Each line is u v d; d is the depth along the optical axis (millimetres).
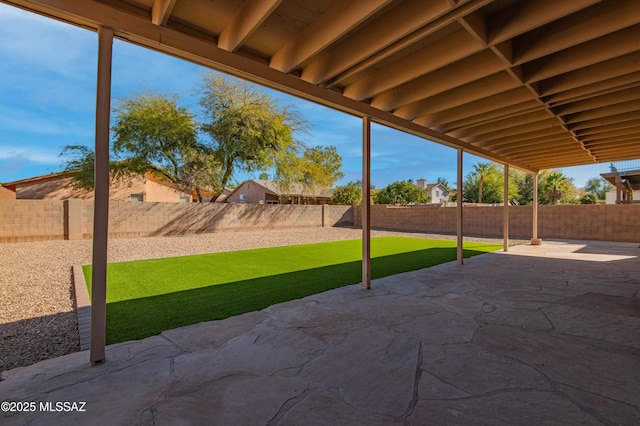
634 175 12703
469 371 2244
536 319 3297
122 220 11398
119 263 6617
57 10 2168
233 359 2443
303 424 1692
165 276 5375
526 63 3598
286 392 1999
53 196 15219
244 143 14086
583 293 4285
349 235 13320
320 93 3787
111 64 2420
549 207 12227
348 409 1820
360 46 3055
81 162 13125
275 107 14867
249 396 1954
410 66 3486
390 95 4387
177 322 3223
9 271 5734
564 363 2355
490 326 3105
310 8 2689
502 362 2375
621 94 4148
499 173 28109
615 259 7102
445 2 2389
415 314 3465
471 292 4355
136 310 3586
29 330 3107
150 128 12719
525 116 4992
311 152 17672
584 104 4441
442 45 3199
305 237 12453
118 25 2391
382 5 2320
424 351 2564
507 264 6520
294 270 5938
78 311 3562
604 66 3498
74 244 9102
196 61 2910
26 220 9531
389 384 2084
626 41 2922
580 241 10867
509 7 2711
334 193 27453
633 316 3363
